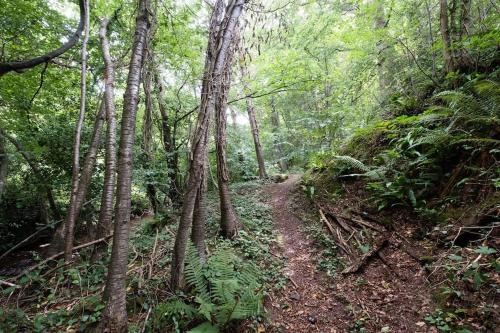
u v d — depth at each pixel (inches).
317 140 420.8
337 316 131.2
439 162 181.3
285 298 147.3
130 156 122.6
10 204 317.7
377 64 307.3
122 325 113.0
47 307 150.1
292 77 256.8
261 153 426.0
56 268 170.4
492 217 134.5
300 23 314.5
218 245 193.5
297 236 209.0
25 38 262.2
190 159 148.0
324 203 240.2
